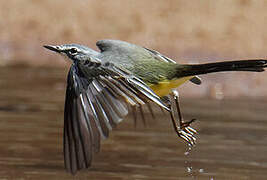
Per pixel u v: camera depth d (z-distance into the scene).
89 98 7.00
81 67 7.31
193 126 14.62
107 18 24.41
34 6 25.33
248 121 15.20
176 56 21.88
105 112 6.86
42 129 13.95
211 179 10.91
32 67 21.22
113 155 12.36
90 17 24.52
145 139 13.59
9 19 24.61
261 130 14.38
